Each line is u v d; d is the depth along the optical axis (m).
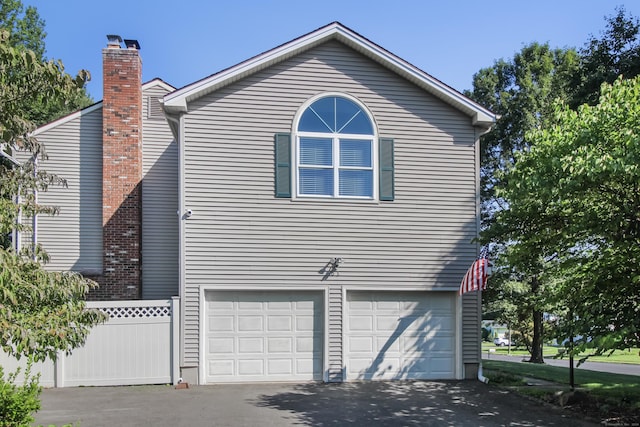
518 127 28.50
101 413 9.19
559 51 29.88
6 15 28.16
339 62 13.02
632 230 8.34
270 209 12.36
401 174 13.00
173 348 11.84
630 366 23.39
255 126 12.52
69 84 5.33
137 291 14.70
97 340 11.71
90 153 15.41
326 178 12.70
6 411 5.83
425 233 12.95
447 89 13.08
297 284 12.33
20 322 4.79
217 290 12.08
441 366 12.84
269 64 12.65
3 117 5.36
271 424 8.55
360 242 12.65
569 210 9.06
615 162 7.32
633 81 8.50
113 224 14.80
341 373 12.34
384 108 13.09
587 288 8.69
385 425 8.58
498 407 9.91
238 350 12.16
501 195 9.98
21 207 6.00
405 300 12.88
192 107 12.32
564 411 9.65
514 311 25.38
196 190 12.14
